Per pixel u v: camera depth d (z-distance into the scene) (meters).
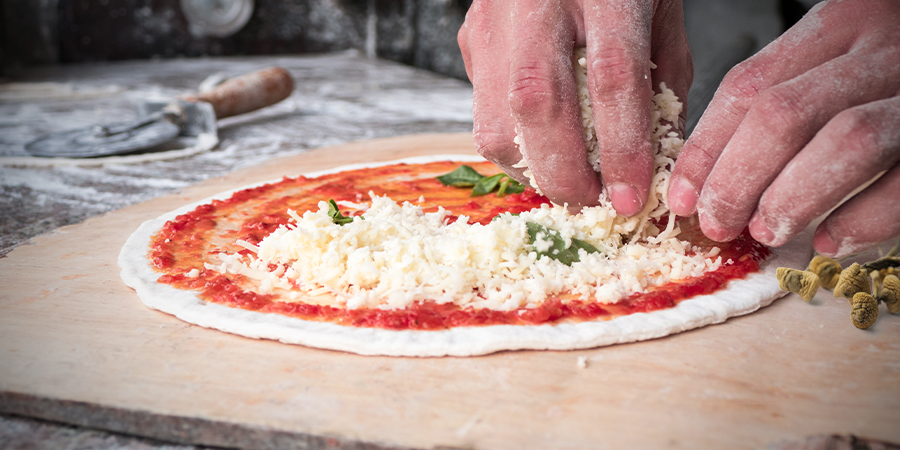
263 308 0.36
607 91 0.36
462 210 0.48
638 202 0.37
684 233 0.42
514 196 0.50
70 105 0.98
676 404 0.31
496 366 0.33
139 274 0.40
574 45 0.38
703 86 0.89
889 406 0.31
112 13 1.53
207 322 0.36
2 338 0.35
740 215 0.35
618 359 0.34
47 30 1.47
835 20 0.35
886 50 0.33
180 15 1.61
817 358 0.34
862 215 0.33
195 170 0.62
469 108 1.02
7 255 0.43
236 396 0.32
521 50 0.37
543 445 0.30
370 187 0.53
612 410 0.31
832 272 0.37
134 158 0.65
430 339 0.34
